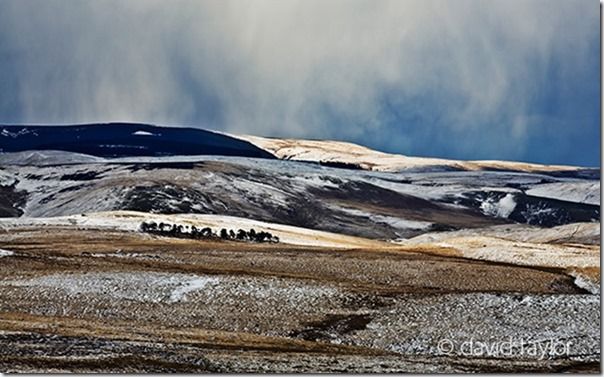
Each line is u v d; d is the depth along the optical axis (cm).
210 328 10744
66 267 14025
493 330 10162
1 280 12638
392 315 10881
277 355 8238
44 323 9738
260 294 11850
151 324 10669
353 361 8181
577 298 10975
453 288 14700
